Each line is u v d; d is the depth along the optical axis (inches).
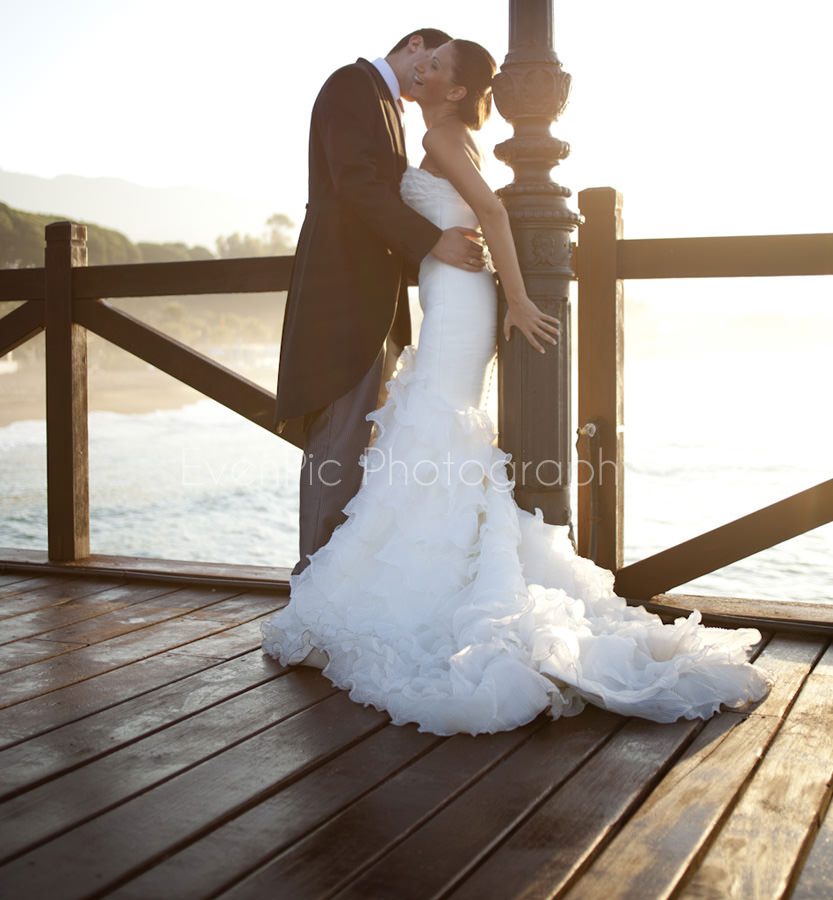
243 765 70.0
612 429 114.3
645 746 73.7
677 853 56.5
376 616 91.4
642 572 114.5
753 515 109.7
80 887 53.3
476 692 76.1
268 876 54.6
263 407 128.7
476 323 96.2
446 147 94.7
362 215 94.0
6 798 64.7
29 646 102.2
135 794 65.2
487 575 87.5
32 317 140.1
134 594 125.7
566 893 52.7
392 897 52.1
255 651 99.7
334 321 96.5
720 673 83.7
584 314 114.1
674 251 111.0
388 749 73.4
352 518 94.2
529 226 98.6
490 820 61.2
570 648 81.3
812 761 70.5
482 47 96.7
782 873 54.6
